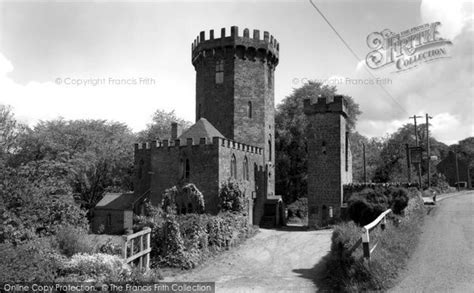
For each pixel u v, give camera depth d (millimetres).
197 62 46969
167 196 34281
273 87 47812
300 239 29672
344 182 38281
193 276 18953
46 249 14836
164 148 36594
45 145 42000
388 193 23422
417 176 59938
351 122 57562
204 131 37562
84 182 48906
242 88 43562
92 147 50188
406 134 72875
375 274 12609
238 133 42938
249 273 19547
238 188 32906
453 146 87125
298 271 19406
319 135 38094
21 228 19422
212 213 33000
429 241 17922
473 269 13266
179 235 21750
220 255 24703
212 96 44219
